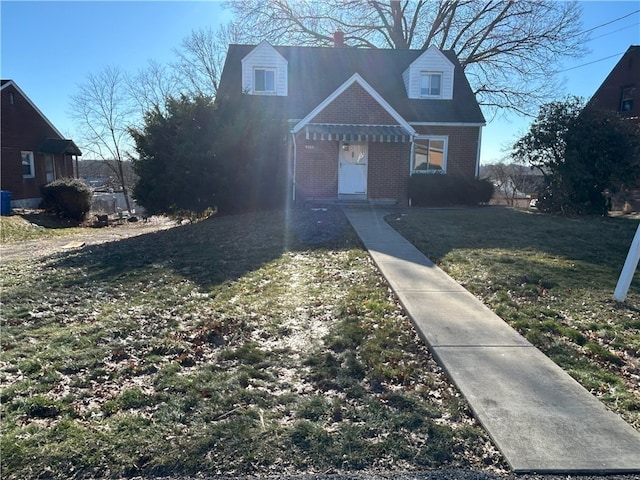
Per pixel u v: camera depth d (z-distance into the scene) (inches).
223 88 803.4
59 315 247.6
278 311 237.5
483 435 129.6
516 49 1106.1
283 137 655.8
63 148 1043.3
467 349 185.2
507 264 318.0
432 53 771.4
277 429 131.4
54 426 133.9
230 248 408.2
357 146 683.4
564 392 152.3
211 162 619.2
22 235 707.4
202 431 130.9
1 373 172.4
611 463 117.2
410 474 114.3
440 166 751.7
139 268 352.8
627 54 1076.5
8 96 927.7
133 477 113.7
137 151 653.9
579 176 593.9
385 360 178.2
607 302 242.5
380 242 398.9
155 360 182.2
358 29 1213.7
